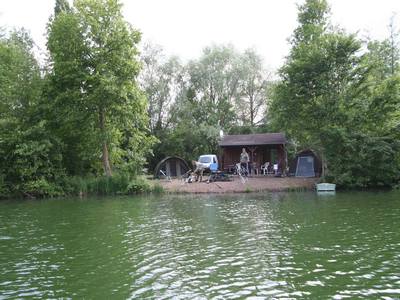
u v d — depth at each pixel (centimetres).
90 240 1598
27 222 2078
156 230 1770
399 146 3406
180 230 1761
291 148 4719
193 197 3139
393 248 1353
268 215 2094
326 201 2609
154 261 1278
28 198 3491
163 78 6072
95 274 1163
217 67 6134
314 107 3588
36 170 3547
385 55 4716
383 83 3562
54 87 3688
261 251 1365
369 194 2998
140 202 2869
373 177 3488
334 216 1994
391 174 3444
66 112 3628
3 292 1034
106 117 3781
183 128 5716
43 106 3734
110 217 2173
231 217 2067
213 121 5962
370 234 1562
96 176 3962
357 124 3522
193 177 3875
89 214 2312
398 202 2455
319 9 4088
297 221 1888
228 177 3853
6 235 1730
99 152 3888
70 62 3481
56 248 1481
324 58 3497
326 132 3459
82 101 3575
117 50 3622
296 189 3406
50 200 3238
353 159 3406
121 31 3634
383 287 1000
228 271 1157
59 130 3828
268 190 3422
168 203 2767
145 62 5966
